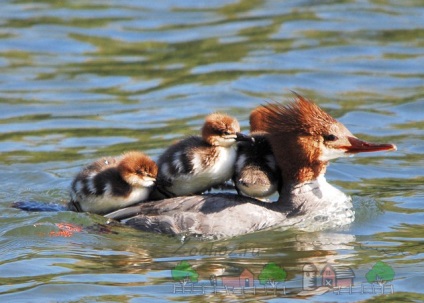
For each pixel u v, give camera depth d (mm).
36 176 15805
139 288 11211
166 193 13547
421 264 11828
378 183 15398
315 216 13391
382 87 20391
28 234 13000
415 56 22000
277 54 22172
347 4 25453
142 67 21719
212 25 24219
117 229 13062
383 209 14047
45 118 18828
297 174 13406
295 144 13258
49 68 21641
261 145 13422
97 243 12703
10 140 17625
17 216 13672
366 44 22719
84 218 13352
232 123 13047
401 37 23141
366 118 18625
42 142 17516
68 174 15859
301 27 23875
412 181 15438
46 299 10961
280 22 24250
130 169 13125
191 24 24312
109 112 19141
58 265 11922
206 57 22156
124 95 20109
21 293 11125
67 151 17000
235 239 12859
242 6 25672
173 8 25594
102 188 13305
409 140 17422
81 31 23812
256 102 19500
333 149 13242
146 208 13195
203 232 12867
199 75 21078
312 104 13422
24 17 24641
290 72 21109
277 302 10789
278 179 13516
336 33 23453
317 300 10844
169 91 20203
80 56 22422
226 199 13242
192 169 13062
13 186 15383
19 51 22562
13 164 16359
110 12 25219
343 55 22094
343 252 12367
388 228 13312
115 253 12352
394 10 24969
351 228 13305
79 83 20750
